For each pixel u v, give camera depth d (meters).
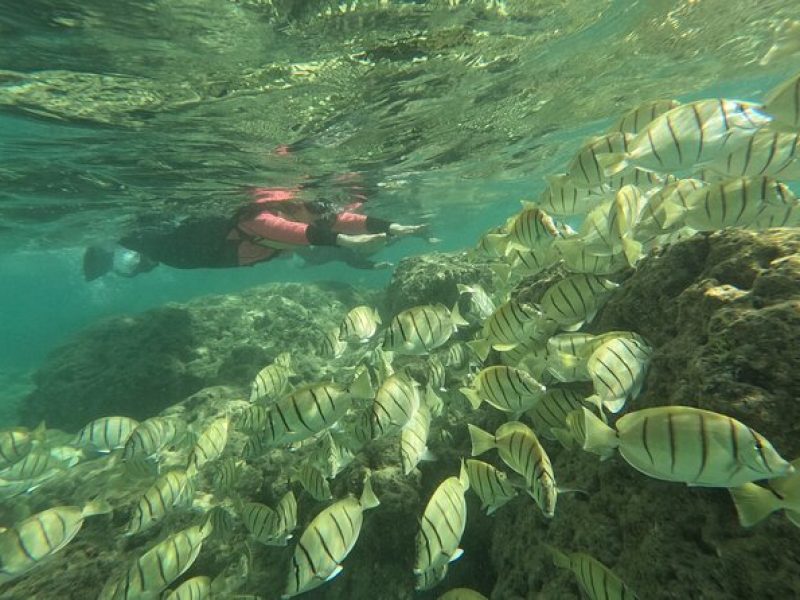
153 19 1.11
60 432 1.82
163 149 1.90
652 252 0.64
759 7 1.77
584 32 1.63
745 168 0.57
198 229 1.91
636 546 0.49
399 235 1.81
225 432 0.92
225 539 0.89
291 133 1.89
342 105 1.73
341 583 0.80
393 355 1.31
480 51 1.56
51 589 0.84
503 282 1.08
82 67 1.29
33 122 1.58
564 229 0.89
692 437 0.36
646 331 0.61
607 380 0.49
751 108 0.54
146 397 1.97
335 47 1.34
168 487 0.78
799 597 0.37
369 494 0.64
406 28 1.32
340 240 1.59
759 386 0.43
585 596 0.51
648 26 1.73
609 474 0.55
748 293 0.48
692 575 0.43
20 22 1.08
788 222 0.56
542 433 0.70
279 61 1.36
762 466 0.34
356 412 1.09
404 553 0.80
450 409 0.98
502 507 0.75
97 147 1.83
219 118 1.67
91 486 1.17
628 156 0.60
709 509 0.44
